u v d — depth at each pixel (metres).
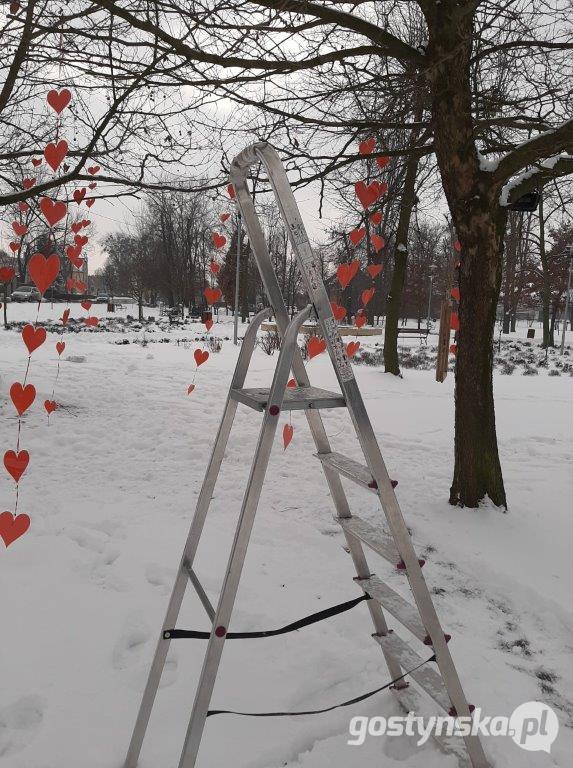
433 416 9.12
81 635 3.06
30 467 5.75
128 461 6.14
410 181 9.59
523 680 2.92
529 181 4.55
